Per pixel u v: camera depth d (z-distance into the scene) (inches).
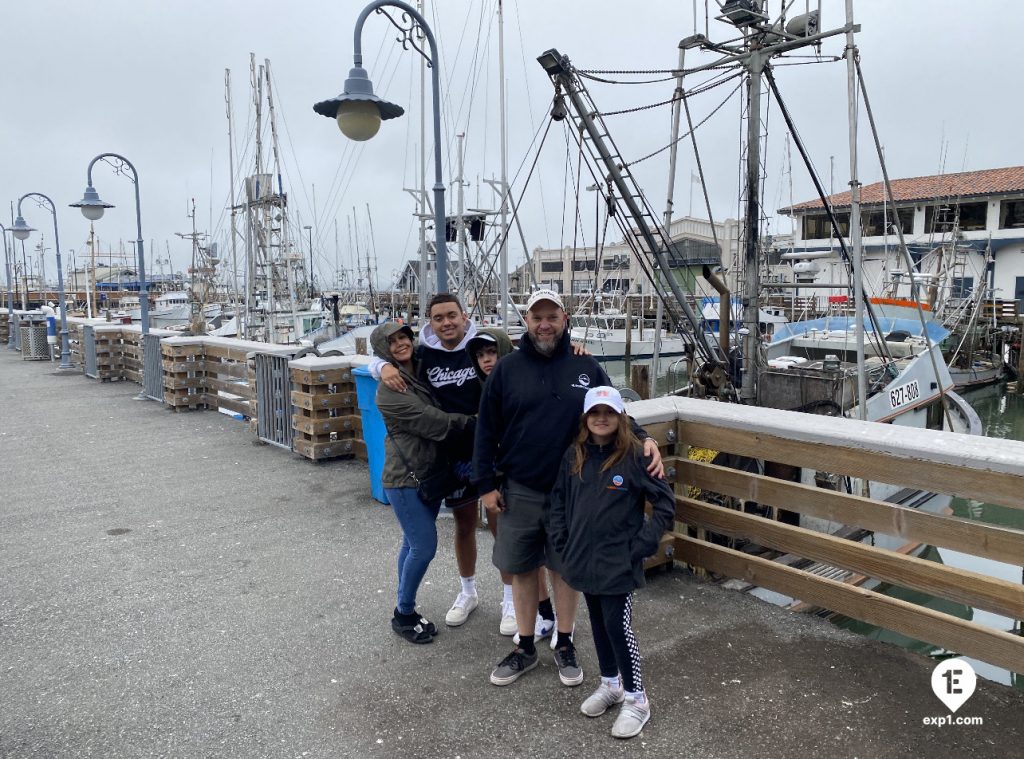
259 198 1163.3
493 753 115.5
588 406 116.8
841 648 145.5
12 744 119.3
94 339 604.4
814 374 381.7
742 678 135.1
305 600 174.4
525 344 133.1
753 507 264.4
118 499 260.5
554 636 143.1
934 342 601.9
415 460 144.8
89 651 150.7
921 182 1577.3
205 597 176.7
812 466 148.1
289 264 1224.2
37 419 423.8
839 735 117.8
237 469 299.4
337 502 252.8
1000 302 1229.1
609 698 125.8
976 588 124.9
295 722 124.8
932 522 130.5
